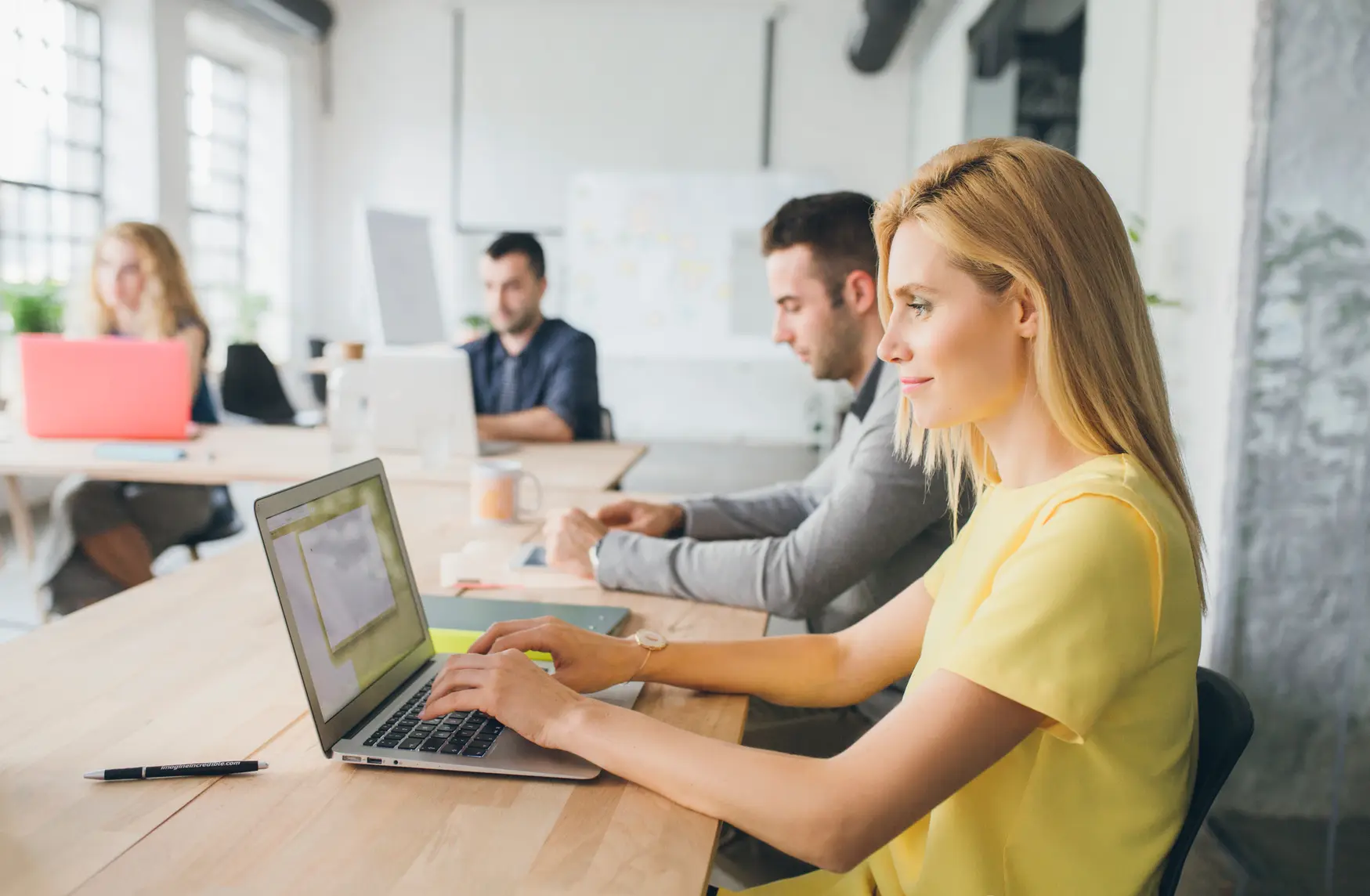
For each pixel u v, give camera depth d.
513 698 0.91
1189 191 2.71
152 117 6.50
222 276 8.01
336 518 1.00
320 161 8.61
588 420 3.17
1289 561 2.20
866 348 1.57
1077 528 0.75
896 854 0.91
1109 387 0.81
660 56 8.30
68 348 2.59
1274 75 2.15
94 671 1.09
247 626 1.25
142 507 2.68
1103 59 3.88
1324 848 2.12
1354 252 2.12
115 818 0.78
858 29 7.31
